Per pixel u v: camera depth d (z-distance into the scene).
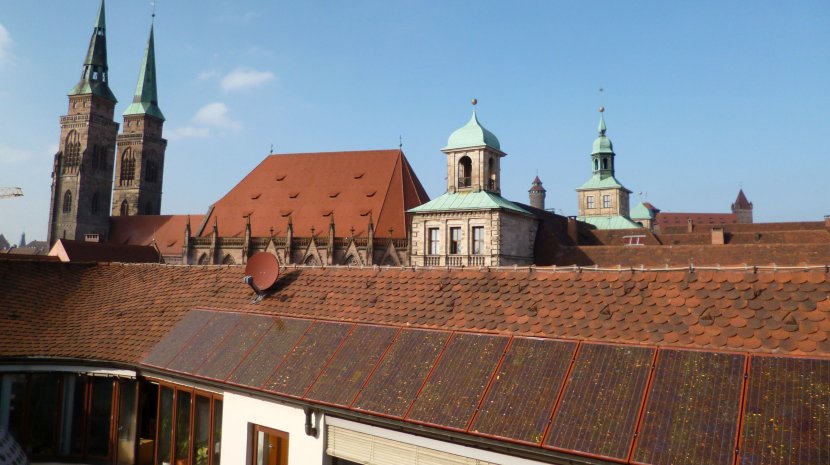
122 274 31.33
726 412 12.11
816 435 11.02
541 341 15.98
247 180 100.69
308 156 99.06
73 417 24.28
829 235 66.31
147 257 99.19
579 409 13.52
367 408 16.27
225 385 19.72
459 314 19.20
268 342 20.97
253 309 23.75
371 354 18.33
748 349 13.67
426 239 66.00
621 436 12.51
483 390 15.22
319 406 17.22
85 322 26.69
